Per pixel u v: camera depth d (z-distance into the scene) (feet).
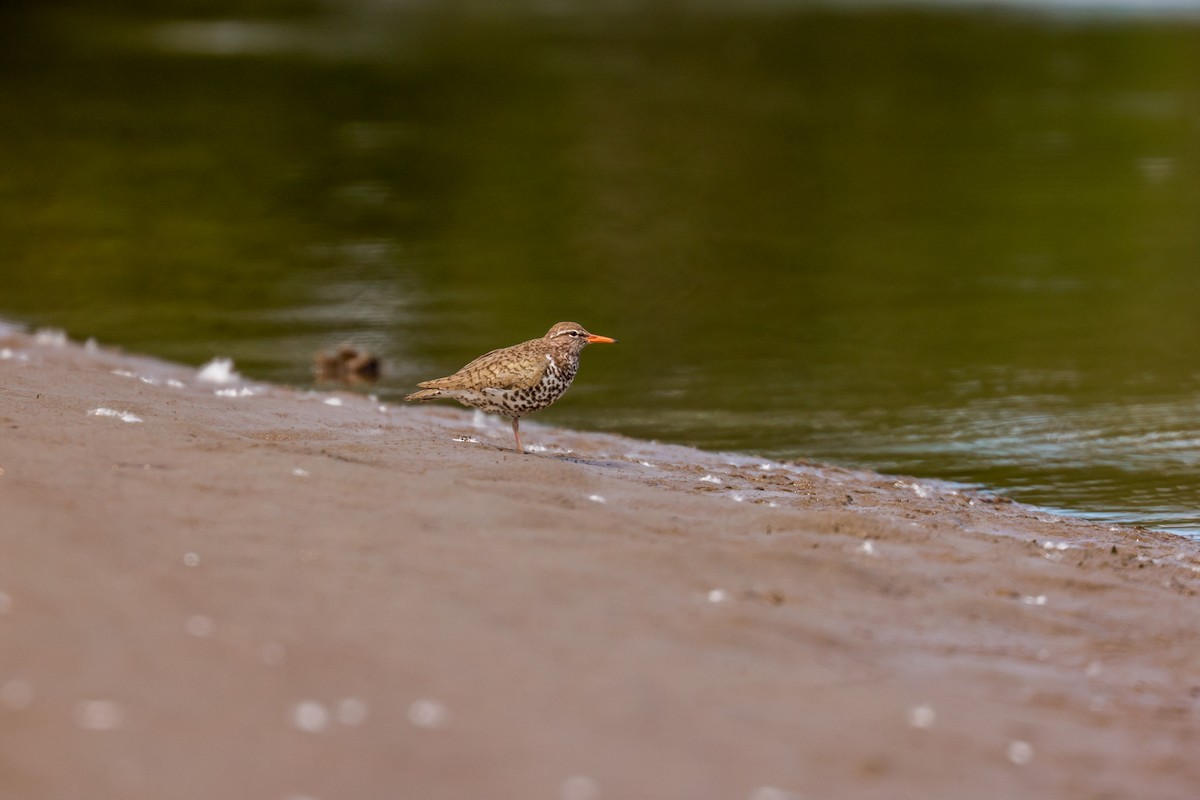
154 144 248.93
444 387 82.02
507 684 47.98
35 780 39.40
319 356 124.98
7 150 239.30
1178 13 449.89
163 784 39.81
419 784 41.24
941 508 83.82
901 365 129.08
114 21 472.44
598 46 399.24
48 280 159.12
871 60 363.15
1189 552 78.38
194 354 129.29
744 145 253.85
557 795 41.55
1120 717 53.67
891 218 197.88
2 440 68.85
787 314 148.97
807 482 88.07
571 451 93.15
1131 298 155.63
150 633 48.29
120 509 60.03
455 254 175.73
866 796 44.24
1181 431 108.58
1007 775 47.26
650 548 63.00
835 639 56.75
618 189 217.15
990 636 60.39
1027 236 186.50
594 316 147.43
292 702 44.93
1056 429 108.88
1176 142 250.57
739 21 463.83
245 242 180.45
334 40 414.41
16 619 48.06
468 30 445.37
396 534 61.21
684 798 42.32
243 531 59.47
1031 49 374.02
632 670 50.31
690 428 108.27
